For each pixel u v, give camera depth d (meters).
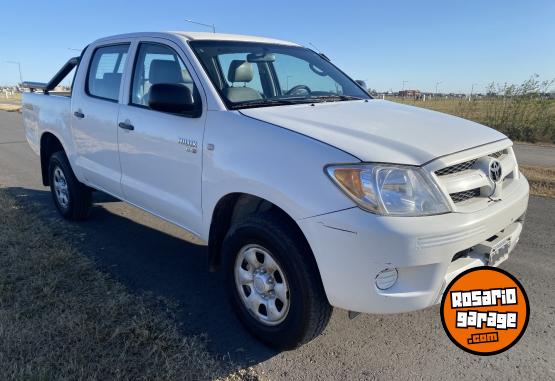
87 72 4.61
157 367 2.56
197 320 3.15
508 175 3.11
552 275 3.82
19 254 4.00
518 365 2.70
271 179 2.61
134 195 3.94
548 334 3.00
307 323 2.60
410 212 2.32
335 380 2.57
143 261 4.11
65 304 3.19
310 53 4.50
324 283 2.46
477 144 2.76
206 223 3.17
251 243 2.79
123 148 3.94
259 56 3.80
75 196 4.94
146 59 3.85
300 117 2.95
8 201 5.73
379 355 2.80
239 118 2.95
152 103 3.16
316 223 2.40
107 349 2.70
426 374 2.63
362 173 2.34
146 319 3.04
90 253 4.25
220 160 2.94
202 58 3.38
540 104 13.79
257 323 2.88
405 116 3.23
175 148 3.33
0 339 2.75
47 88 5.75
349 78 4.48
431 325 3.13
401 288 2.38
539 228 4.96
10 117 19.72
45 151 5.56
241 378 2.56
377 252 2.28
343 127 2.78
